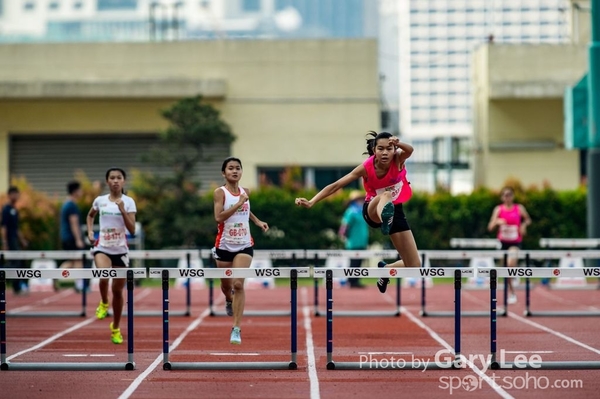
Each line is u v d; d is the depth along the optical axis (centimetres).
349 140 6894
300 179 6331
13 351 2869
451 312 3894
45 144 6912
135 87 6744
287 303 4578
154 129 6862
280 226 5969
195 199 6062
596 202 5150
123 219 2933
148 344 3020
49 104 6875
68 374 2411
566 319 3712
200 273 2412
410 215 5972
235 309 2567
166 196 6034
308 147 6894
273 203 5966
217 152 6806
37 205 5781
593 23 5100
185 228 5903
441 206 6003
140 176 6138
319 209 5972
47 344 3030
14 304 4575
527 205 6006
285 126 6900
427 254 3803
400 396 2122
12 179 6444
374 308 4275
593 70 5109
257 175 6900
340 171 6931
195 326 3541
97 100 6875
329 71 6894
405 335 3222
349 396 2120
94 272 2433
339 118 6894
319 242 5984
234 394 2144
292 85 6894
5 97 6769
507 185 6041
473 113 7412
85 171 6881
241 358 2694
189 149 6750
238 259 2627
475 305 4409
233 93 6900
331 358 2477
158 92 6744
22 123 6869
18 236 4775
